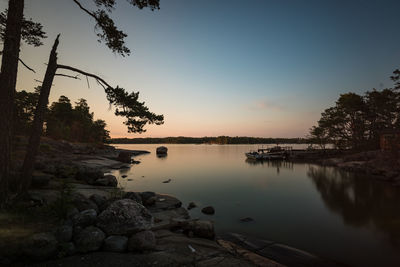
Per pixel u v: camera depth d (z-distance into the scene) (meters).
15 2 6.96
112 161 35.84
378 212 11.67
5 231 4.62
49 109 63.12
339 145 45.53
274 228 9.37
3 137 6.45
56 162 21.77
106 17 9.45
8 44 6.76
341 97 45.81
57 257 4.25
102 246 4.90
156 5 9.33
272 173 27.73
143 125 11.53
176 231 7.76
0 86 6.54
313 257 6.43
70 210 5.98
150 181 21.03
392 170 22.42
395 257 6.65
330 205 13.18
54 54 8.65
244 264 5.10
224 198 14.95
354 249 7.28
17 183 7.76
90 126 77.81
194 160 47.28
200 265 4.74
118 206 5.89
